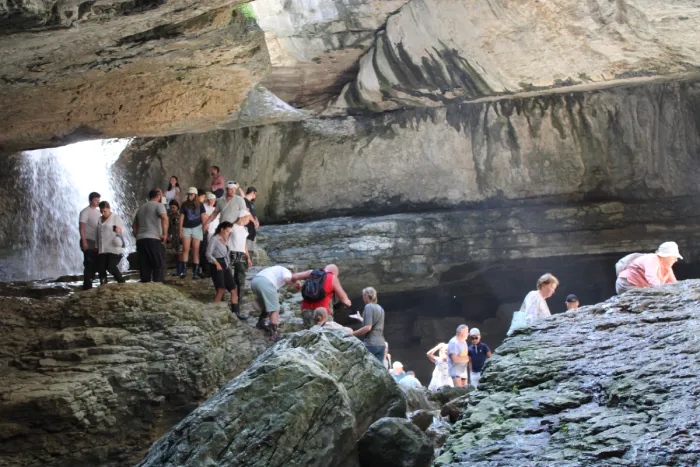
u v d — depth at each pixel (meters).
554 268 28.75
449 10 19.23
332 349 5.20
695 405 3.08
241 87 13.97
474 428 3.38
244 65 12.97
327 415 4.38
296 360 4.50
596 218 24.73
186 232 13.74
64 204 24.62
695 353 3.70
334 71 24.55
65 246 24.41
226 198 13.22
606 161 24.59
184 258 13.77
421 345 31.92
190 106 14.28
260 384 4.34
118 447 8.63
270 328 11.33
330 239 25.50
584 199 25.48
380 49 22.33
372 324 10.30
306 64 24.03
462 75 21.38
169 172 26.95
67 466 8.11
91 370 8.77
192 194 13.79
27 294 12.98
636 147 24.16
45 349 9.16
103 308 9.81
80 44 10.05
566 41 18.38
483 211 25.53
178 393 9.33
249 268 14.75
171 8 8.91
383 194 26.97
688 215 24.12
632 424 3.04
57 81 11.90
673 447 2.77
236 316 11.33
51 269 23.66
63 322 9.82
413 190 26.72
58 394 7.94
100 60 11.29
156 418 9.15
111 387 8.63
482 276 30.62
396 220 25.56
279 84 25.28
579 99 24.31
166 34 10.94
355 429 4.58
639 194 24.69
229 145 27.14
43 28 8.23
